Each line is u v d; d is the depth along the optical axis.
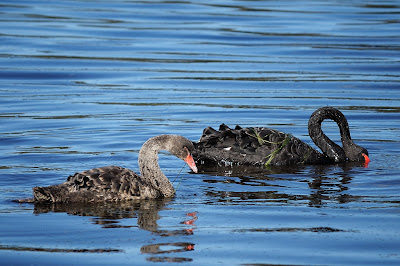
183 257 8.83
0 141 15.73
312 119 15.38
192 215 10.68
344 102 20.23
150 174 11.95
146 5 37.00
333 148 15.12
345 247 9.24
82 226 10.03
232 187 12.58
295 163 14.70
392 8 37.09
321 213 10.81
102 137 16.33
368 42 28.72
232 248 9.17
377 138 16.72
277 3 38.59
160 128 17.30
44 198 10.94
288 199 11.70
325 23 32.66
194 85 22.27
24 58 25.27
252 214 10.76
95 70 24.03
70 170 13.37
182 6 36.84
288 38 29.44
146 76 23.36
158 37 29.41
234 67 24.67
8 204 11.09
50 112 18.77
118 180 11.48
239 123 18.00
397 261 8.70
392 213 10.79
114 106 19.59
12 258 8.77
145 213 10.77
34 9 34.88
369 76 23.48
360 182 12.99
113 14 34.22
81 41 28.25
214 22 32.66
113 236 9.62
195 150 14.55
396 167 14.27
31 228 9.90
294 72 24.05
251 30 30.95
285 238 9.58
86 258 8.79
